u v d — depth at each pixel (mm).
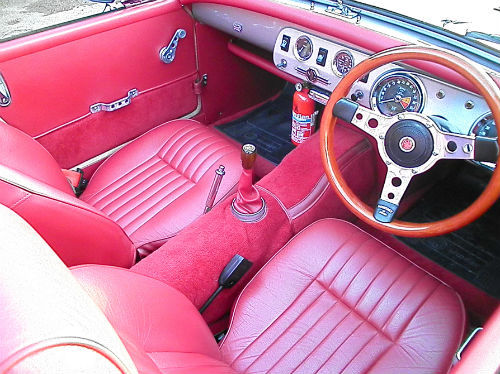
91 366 424
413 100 1266
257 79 2285
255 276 1243
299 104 1770
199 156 1620
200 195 1511
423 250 1704
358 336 1104
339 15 1420
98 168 1743
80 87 1642
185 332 912
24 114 1539
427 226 1161
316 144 1577
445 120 1210
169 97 1963
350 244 1246
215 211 1343
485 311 1521
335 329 1123
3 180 891
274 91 2406
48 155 1351
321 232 1286
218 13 1766
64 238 1009
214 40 1991
